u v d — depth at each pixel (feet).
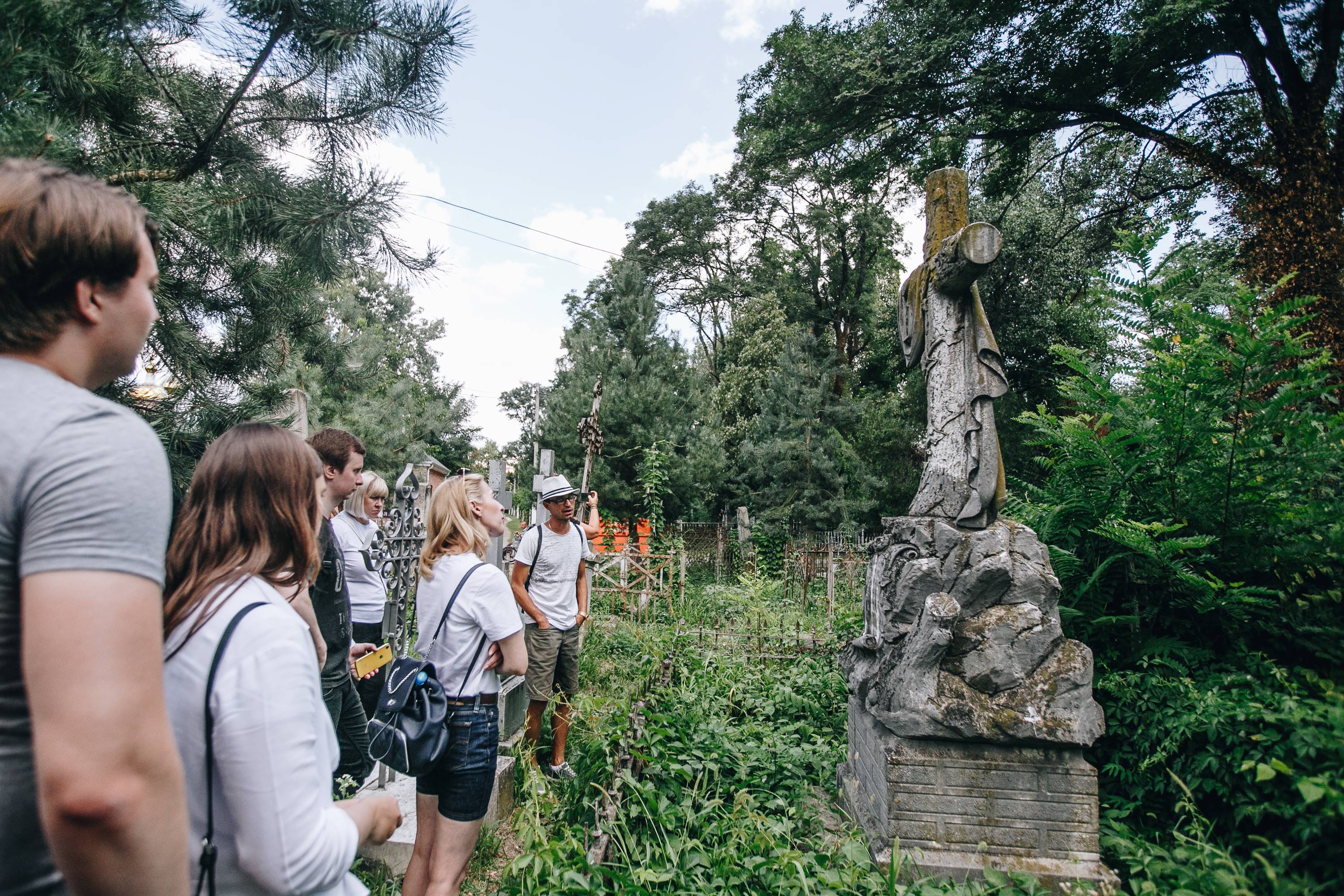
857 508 66.44
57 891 3.48
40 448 3.19
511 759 13.70
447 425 78.89
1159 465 12.59
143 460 3.43
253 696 3.96
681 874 9.36
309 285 15.64
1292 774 8.51
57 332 3.53
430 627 9.49
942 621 10.81
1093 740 10.52
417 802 9.91
